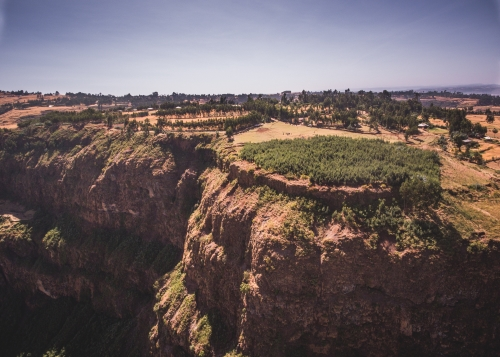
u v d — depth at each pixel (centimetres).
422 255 5256
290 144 9194
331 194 6275
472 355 4969
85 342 8994
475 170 7588
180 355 7000
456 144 10250
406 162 7300
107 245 10644
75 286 10500
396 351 5291
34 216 12706
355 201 6162
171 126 13425
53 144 13888
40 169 13275
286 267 5719
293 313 5638
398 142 9544
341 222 5891
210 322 6856
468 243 5278
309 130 12962
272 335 5688
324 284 5569
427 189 5859
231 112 17050
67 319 9888
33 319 10400
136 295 9406
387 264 5397
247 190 7331
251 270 6222
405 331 5259
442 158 7994
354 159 7581
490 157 9331
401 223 5725
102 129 13800
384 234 5662
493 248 5156
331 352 5500
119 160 11331
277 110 16088
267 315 5772
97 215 11244
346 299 5494
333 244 5644
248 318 5953
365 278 5488
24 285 11169
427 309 5194
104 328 9312
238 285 6562
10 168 14262
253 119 13988
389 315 5328
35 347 9444
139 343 8212
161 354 7306
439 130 12988
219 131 12381
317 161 7500
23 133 15100
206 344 6506
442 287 5184
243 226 6819
